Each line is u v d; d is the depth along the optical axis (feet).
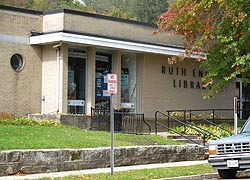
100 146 63.62
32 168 55.98
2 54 83.46
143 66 97.40
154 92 98.89
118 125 88.38
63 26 85.35
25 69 85.87
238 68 74.74
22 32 85.92
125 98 97.14
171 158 69.77
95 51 91.20
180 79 103.14
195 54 90.74
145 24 97.25
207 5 72.49
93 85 89.97
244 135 56.34
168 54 97.81
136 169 59.52
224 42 74.13
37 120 80.59
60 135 66.95
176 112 99.66
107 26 91.25
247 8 70.79
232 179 54.19
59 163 58.13
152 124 96.07
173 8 78.48
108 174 54.08
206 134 84.58
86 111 89.76
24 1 170.09
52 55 86.79
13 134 63.67
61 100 85.20
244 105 115.55
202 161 71.15
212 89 80.18
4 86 83.41
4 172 53.93
